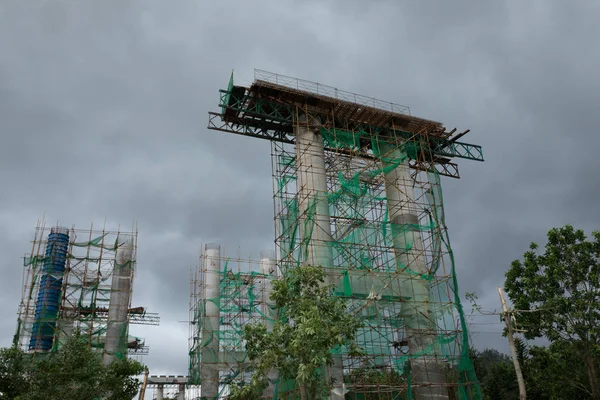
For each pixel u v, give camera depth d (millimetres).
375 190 48656
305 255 39750
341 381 35844
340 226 43375
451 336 40625
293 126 46031
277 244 43031
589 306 42719
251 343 26688
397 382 39688
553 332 43562
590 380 42156
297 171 44312
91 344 50562
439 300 42000
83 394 30047
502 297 31594
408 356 38469
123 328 51625
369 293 40094
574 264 44188
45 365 30703
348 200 43656
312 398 25703
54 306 51125
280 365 25688
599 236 44688
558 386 43375
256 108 45719
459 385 38812
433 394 38719
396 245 44312
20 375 32562
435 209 46562
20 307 50906
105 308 57969
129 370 35844
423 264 44000
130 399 33562
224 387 49719
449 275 43312
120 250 54969
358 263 42000
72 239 54938
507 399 54812
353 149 46969
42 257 52875
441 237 45250
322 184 43656
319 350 24750
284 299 27469
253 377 26109
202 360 51562
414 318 40938
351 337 26938
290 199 44344
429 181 48125
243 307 59312
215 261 59000
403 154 48531
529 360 46531
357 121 48438
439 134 52156
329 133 45906
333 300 27500
